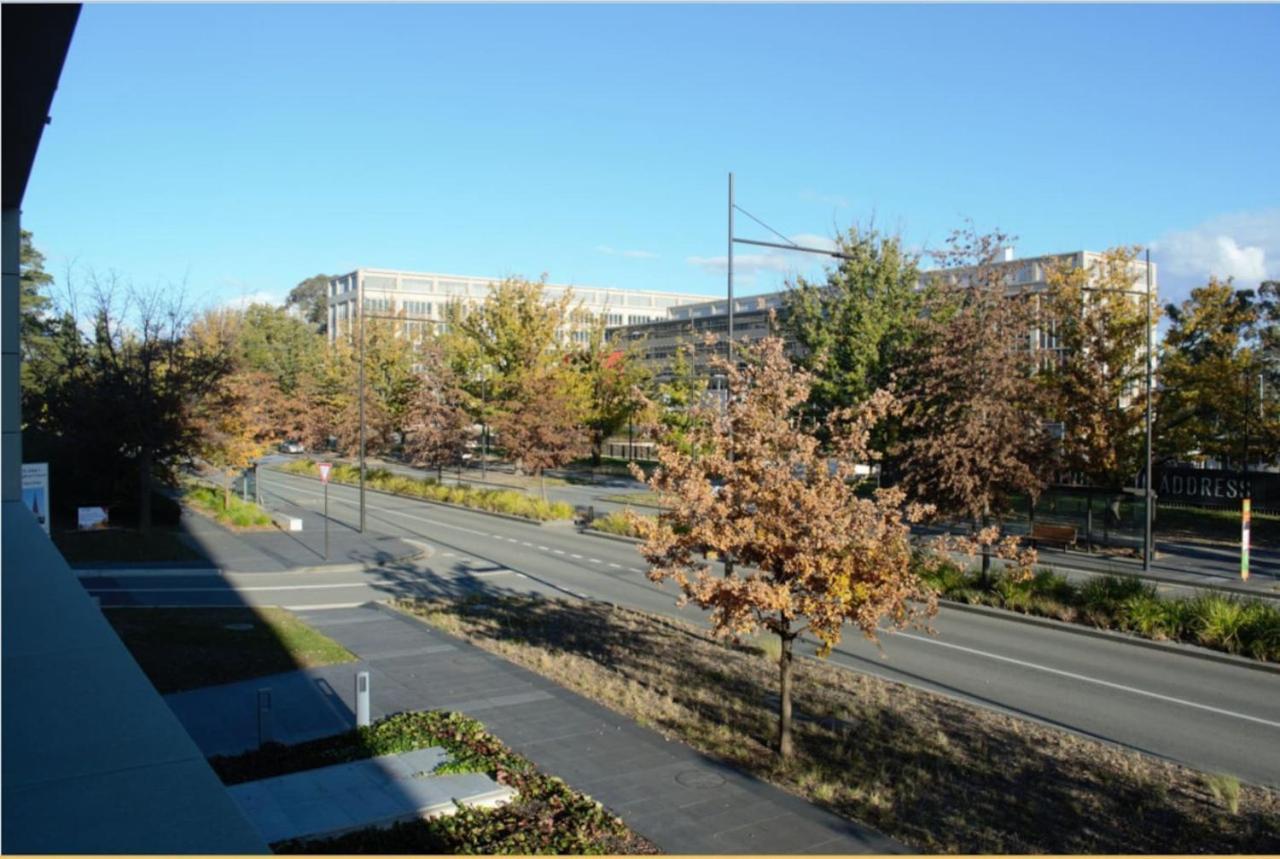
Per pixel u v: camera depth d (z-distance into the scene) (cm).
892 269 3247
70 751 446
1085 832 918
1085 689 1467
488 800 950
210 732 1197
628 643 1731
